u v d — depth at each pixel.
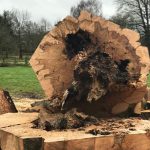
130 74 3.29
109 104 3.32
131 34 3.37
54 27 3.42
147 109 3.75
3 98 4.08
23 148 2.74
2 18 24.25
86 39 3.37
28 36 22.67
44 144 2.70
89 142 2.78
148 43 22.69
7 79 10.62
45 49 3.43
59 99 3.31
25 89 8.64
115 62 3.31
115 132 2.90
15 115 3.45
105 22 3.37
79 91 3.16
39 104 4.01
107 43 3.34
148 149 2.95
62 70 3.40
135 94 3.34
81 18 3.38
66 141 2.72
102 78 3.17
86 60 3.21
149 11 23.11
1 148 3.01
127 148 2.88
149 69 3.33
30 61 3.44
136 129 2.99
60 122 2.99
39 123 3.04
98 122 3.13
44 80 3.41
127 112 3.38
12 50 21.08
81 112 3.18
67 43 3.40
